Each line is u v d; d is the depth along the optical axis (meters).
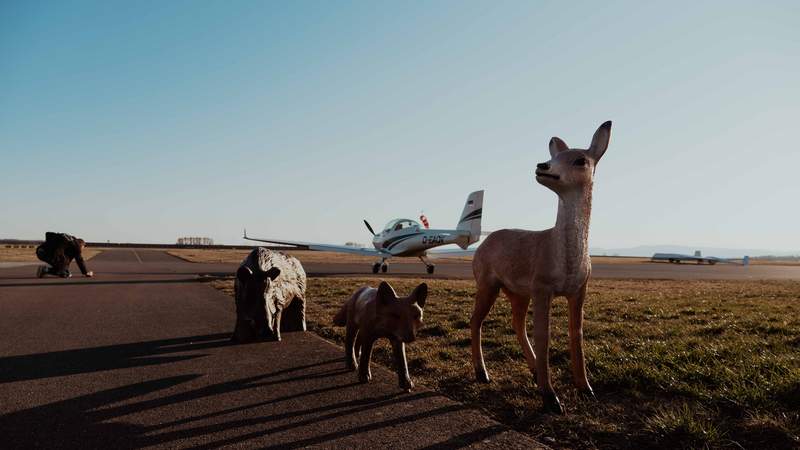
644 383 4.06
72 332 6.82
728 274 30.28
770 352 4.86
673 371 4.23
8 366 4.88
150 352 5.56
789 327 6.46
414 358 5.08
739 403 3.39
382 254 22.53
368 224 25.36
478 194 25.69
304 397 3.85
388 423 3.25
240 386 4.17
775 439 2.88
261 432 3.09
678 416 3.21
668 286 16.47
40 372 4.64
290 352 5.56
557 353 5.11
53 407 3.59
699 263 65.94
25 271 19.73
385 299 4.02
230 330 7.02
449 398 3.84
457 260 51.66
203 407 3.60
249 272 5.64
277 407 3.59
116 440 2.96
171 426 3.20
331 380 4.36
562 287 3.63
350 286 13.37
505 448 2.86
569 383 4.15
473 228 25.47
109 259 36.12
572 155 3.63
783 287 16.12
